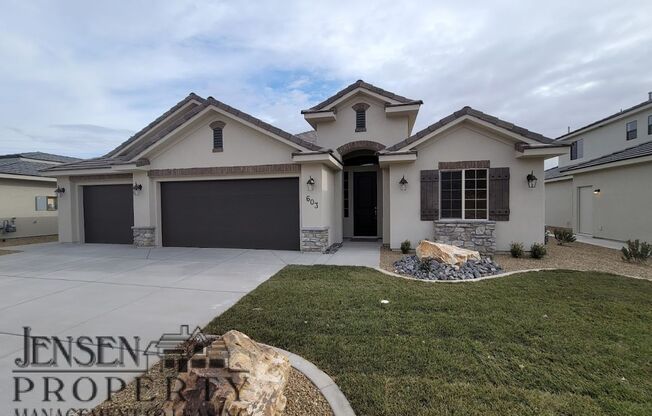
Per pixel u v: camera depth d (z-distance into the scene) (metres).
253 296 5.99
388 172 12.41
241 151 11.57
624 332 4.30
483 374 3.31
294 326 4.57
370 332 4.35
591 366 3.46
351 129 13.57
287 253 10.80
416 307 5.32
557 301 5.57
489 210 10.30
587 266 8.48
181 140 12.03
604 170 14.34
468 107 10.25
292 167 11.17
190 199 12.28
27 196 17.70
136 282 7.14
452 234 10.32
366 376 3.28
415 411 2.73
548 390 3.04
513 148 10.10
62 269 8.53
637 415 2.69
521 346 3.92
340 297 5.87
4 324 4.80
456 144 10.49
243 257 10.11
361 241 14.03
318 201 10.95
